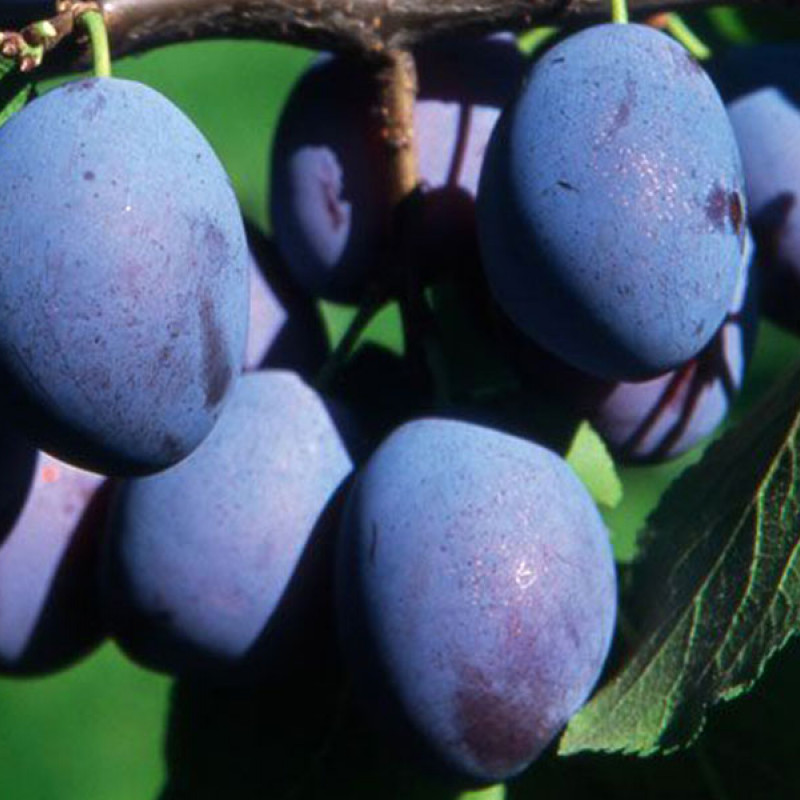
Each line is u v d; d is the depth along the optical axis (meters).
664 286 0.38
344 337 0.42
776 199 0.43
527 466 0.39
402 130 0.41
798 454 0.39
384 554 0.39
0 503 0.41
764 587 0.39
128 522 0.40
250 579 0.40
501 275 0.39
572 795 0.43
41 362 0.36
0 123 0.38
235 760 0.43
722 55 0.45
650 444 0.42
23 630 0.42
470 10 0.41
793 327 0.44
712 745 0.43
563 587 0.38
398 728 0.39
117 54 0.39
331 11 0.40
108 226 0.36
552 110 0.38
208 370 0.37
